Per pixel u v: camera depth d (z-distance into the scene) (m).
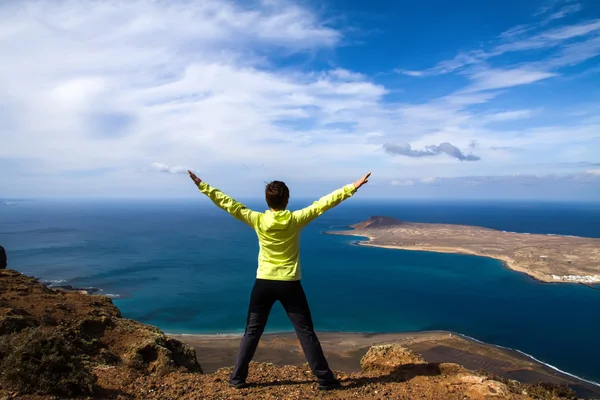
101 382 5.23
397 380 5.48
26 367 4.36
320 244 159.00
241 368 5.08
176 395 4.87
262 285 4.85
